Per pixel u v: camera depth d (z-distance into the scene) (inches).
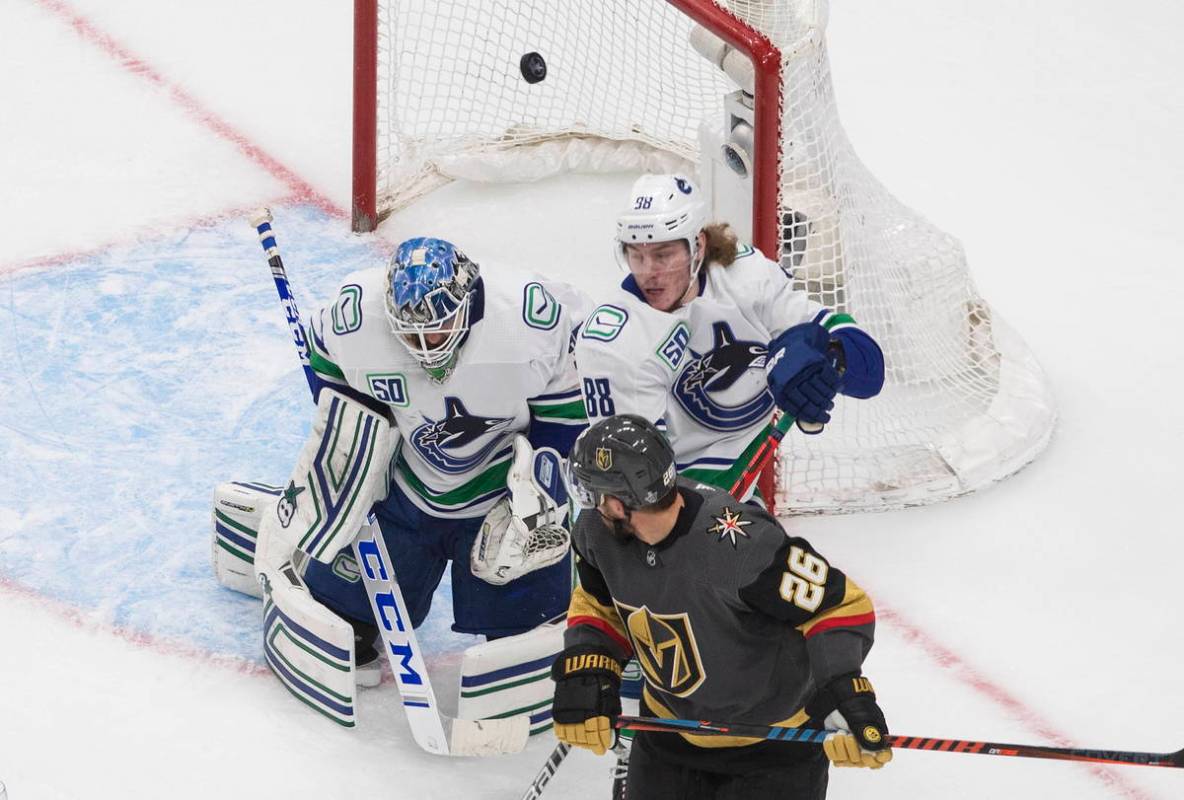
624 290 568.7
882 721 450.9
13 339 852.0
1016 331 869.2
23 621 667.4
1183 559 725.9
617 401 562.3
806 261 782.5
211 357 850.1
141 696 632.4
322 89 1123.9
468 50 1078.4
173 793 585.9
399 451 629.6
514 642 604.1
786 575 453.1
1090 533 742.5
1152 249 968.3
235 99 1103.0
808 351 547.8
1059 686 655.1
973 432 781.3
